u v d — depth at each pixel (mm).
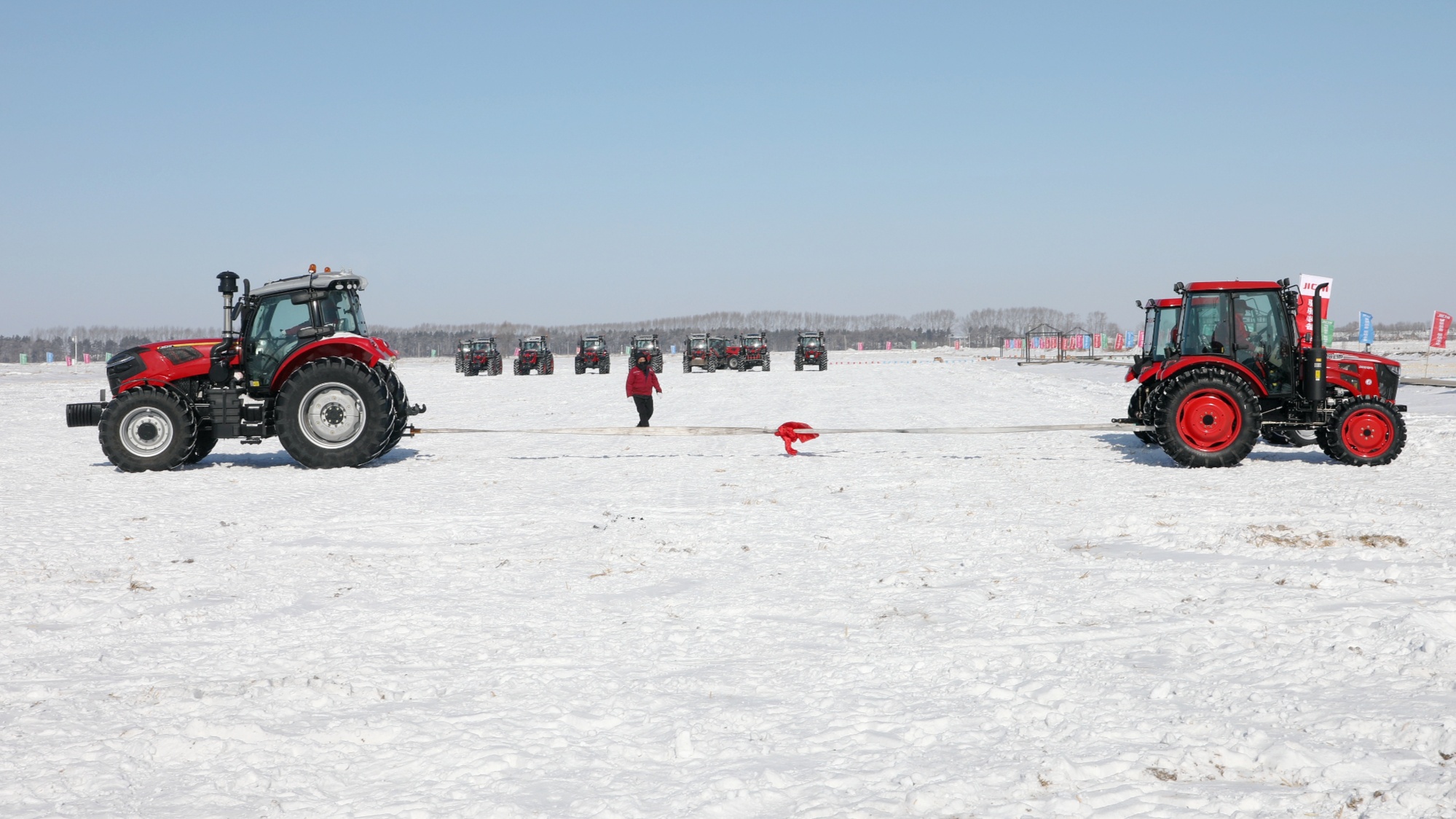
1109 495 9375
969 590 5617
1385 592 5223
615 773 3270
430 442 16031
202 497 10055
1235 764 3145
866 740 3469
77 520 8672
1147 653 4355
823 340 51844
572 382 40281
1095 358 55625
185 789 3184
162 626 5223
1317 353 11688
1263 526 7410
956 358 74688
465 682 4230
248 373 13016
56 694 4129
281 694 4062
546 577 6281
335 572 6477
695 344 52438
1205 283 12219
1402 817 2727
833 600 5547
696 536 7594
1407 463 11477
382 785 3201
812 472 11469
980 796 2980
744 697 3984
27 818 2990
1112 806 2873
